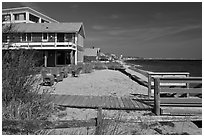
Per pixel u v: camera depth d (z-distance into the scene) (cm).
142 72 2494
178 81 666
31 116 495
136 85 1437
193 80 663
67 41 3500
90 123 442
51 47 3234
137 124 569
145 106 715
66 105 721
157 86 645
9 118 467
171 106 687
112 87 1279
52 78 1304
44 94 598
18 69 525
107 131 448
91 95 951
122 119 570
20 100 518
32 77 562
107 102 775
